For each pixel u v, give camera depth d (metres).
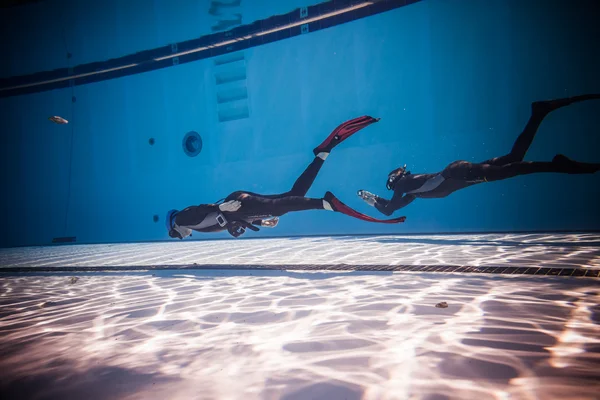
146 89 10.83
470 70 7.71
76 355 1.77
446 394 1.20
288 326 2.00
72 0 11.13
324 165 9.01
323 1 8.83
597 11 6.67
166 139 10.66
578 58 6.85
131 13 10.68
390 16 8.36
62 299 3.21
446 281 2.90
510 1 7.32
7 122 12.20
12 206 12.21
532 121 4.80
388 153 8.45
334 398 1.22
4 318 2.62
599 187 6.64
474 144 7.72
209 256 5.84
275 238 8.90
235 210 3.99
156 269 4.72
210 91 10.16
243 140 9.85
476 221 7.64
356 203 8.72
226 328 2.05
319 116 9.09
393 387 1.27
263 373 1.44
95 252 8.02
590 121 6.77
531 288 2.51
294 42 9.27
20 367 1.66
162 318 2.35
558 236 5.75
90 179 11.53
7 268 5.84
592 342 1.55
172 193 10.62
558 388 1.19
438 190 5.25
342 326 1.94
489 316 1.96
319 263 4.27
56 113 11.79
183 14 10.21
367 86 8.62
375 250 5.21
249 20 9.66
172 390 1.34
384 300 2.43
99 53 11.12
